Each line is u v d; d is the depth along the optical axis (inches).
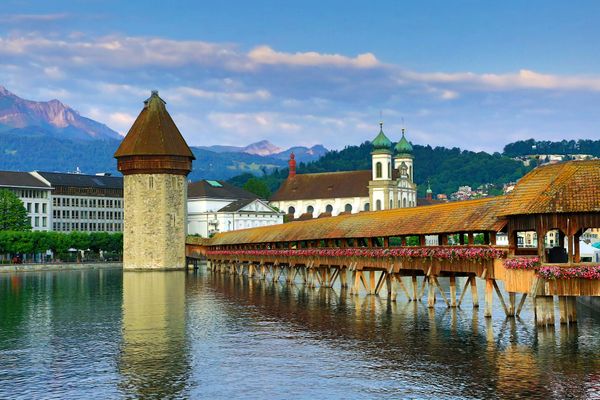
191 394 1663.4
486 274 2437.3
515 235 2253.9
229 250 5851.4
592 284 1990.7
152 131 6683.1
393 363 1898.4
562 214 2033.7
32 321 2807.6
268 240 4648.1
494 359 1895.9
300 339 2276.1
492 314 2664.9
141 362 1985.7
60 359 2039.9
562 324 2301.9
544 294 2027.6
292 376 1802.4
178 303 3390.7
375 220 3329.2
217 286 4441.4
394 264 3056.1
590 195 2012.8
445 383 1690.5
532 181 2196.1
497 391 1612.9
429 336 2247.8
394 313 2780.5
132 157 6643.7
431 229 2677.2
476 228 2400.3
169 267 6663.4
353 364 1905.8
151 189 6633.9
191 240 6688.0
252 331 2450.8
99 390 1706.4
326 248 3811.5
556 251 2203.5
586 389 1608.0
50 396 1662.2
